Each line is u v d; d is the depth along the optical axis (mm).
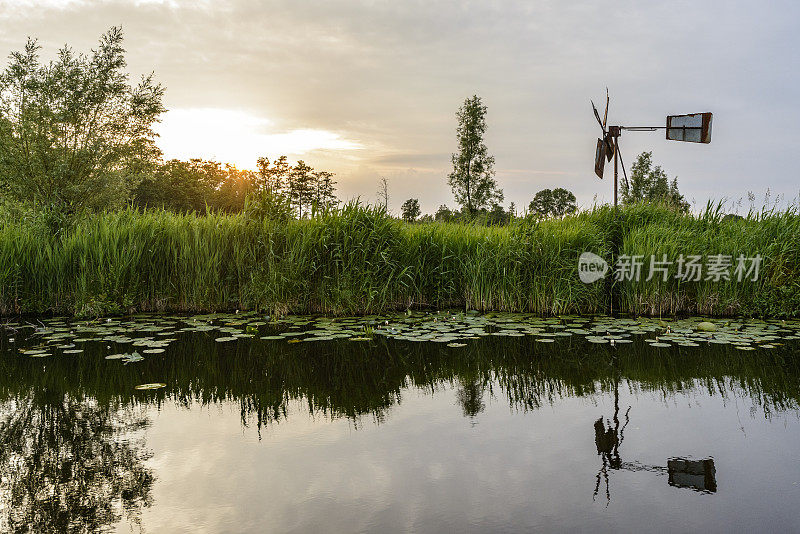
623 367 4520
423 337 5609
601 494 2229
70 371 4336
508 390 3852
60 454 2688
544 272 7574
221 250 7680
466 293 8102
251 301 7570
